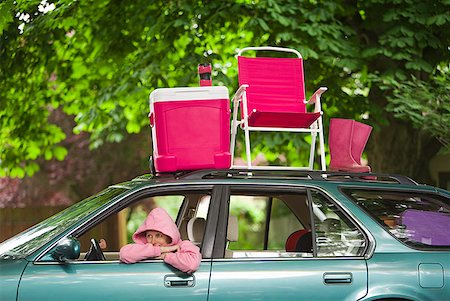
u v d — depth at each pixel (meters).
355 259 6.49
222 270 6.29
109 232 13.83
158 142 6.83
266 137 12.71
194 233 6.82
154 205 22.61
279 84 8.48
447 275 6.53
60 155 16.00
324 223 6.60
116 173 20.59
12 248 6.39
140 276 6.18
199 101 6.83
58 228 6.38
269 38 12.62
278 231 21.45
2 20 11.59
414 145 13.41
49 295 6.07
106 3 13.61
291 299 6.31
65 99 15.23
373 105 12.98
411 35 12.09
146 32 13.54
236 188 6.56
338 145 7.57
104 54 14.17
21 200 20.55
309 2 12.66
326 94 13.08
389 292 6.41
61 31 13.98
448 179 16.11
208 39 13.77
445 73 11.90
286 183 6.66
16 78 14.28
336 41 12.36
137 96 13.52
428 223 6.72
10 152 15.45
